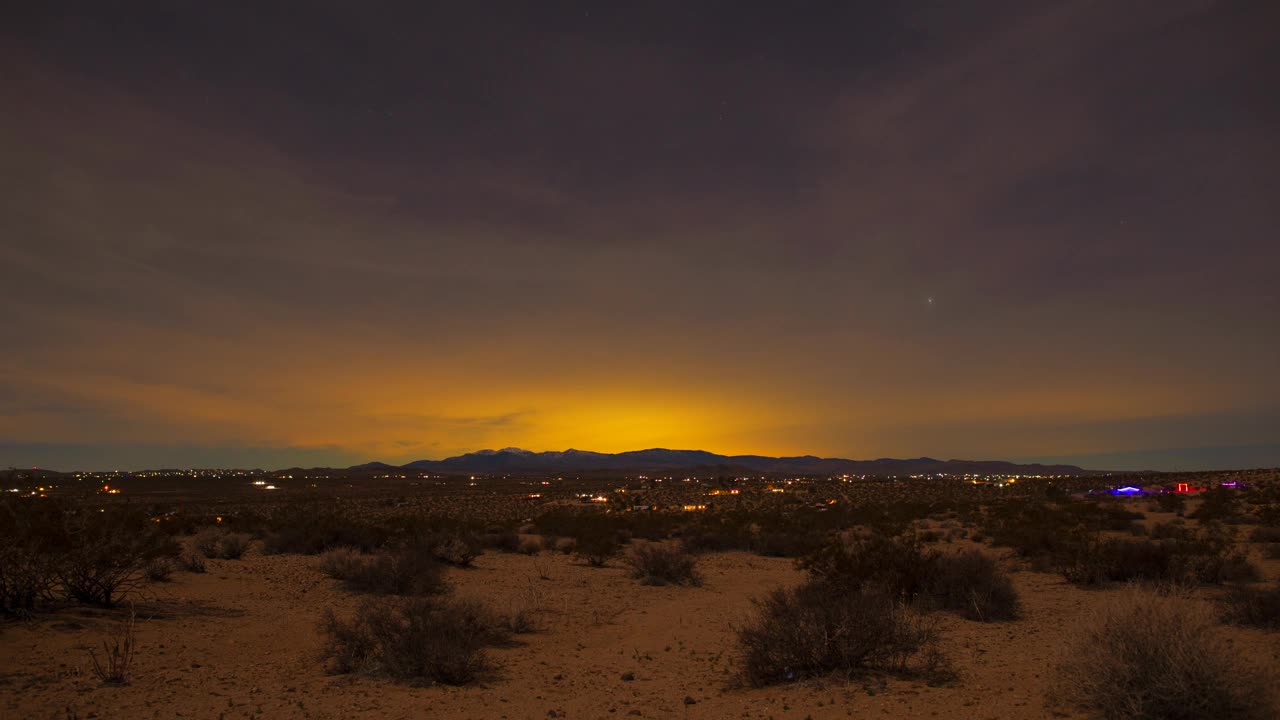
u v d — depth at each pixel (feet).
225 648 39.19
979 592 48.21
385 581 61.82
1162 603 24.70
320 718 26.81
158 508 230.07
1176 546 66.13
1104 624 24.90
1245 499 174.09
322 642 41.22
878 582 49.32
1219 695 21.99
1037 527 103.81
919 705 26.48
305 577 70.18
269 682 32.30
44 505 46.93
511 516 232.94
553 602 59.06
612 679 33.78
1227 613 40.81
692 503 315.17
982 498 258.78
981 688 28.53
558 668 36.32
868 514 157.89
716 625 48.73
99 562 47.29
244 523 139.23
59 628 40.27
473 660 34.96
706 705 28.50
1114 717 23.02
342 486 598.34
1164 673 22.33
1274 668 26.53
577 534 122.01
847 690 29.01
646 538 128.77
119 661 34.37
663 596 63.98
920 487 400.67
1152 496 219.41
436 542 89.97
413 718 27.02
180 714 26.81
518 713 27.73
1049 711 24.80
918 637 33.30
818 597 34.73
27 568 42.73
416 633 35.12
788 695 29.09
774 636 32.50
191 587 61.16
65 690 29.17
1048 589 60.08
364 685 32.04
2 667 31.86
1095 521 124.16
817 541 104.32
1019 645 37.70
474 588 67.10
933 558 52.49
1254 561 69.36
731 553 109.40
